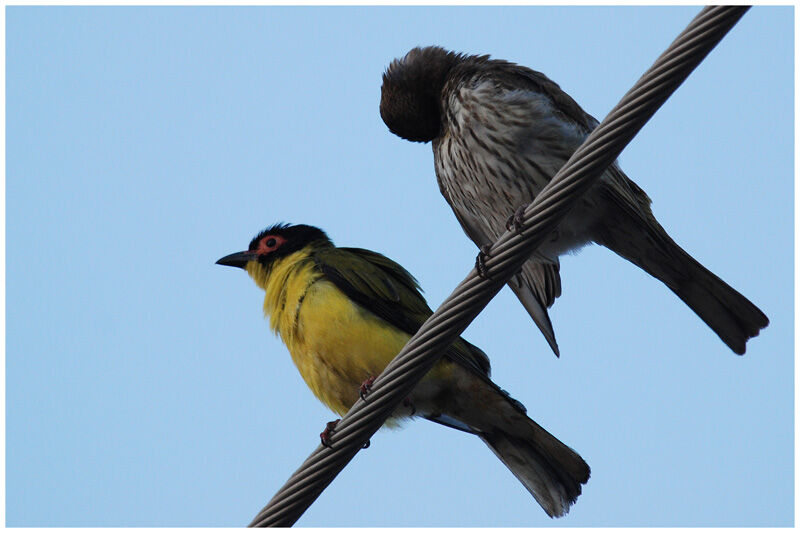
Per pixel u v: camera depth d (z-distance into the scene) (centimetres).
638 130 827
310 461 876
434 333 869
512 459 1091
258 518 876
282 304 1128
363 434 873
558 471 1075
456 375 1062
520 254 863
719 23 790
